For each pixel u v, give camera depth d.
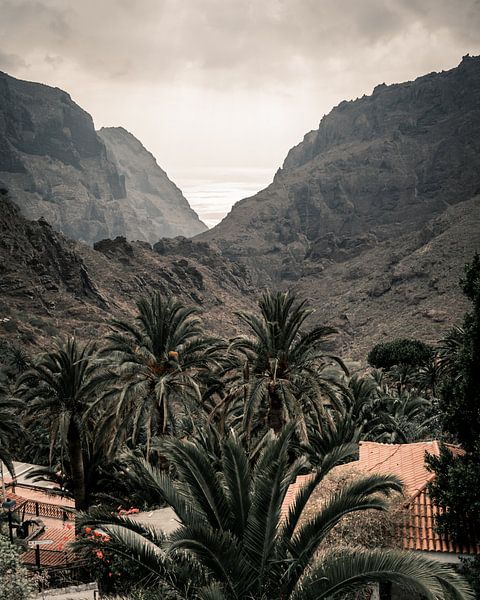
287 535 11.64
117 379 27.14
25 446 42.03
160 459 25.64
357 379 32.25
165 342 27.23
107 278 159.75
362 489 11.60
